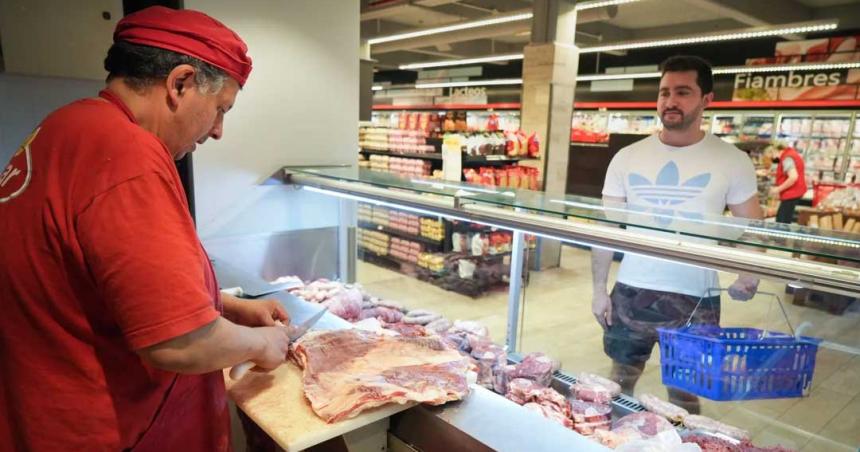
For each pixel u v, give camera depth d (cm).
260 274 267
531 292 354
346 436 110
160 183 81
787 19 830
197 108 92
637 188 243
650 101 1148
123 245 75
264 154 261
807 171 842
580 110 1287
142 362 90
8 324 85
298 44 263
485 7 841
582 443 103
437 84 1636
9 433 90
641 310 218
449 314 328
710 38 799
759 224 142
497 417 110
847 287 106
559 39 652
